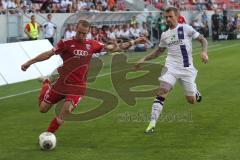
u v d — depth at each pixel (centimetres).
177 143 1803
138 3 7756
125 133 1975
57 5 5966
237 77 3681
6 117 2358
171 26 1970
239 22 8788
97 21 6156
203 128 2041
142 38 1845
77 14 5722
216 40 8169
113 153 1681
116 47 1811
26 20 5288
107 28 5891
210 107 2506
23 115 2398
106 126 2114
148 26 6806
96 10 6294
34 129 2086
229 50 6222
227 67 4356
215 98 2773
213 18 8188
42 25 5253
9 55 3675
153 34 6931
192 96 1998
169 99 2759
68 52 1764
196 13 8875
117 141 1847
